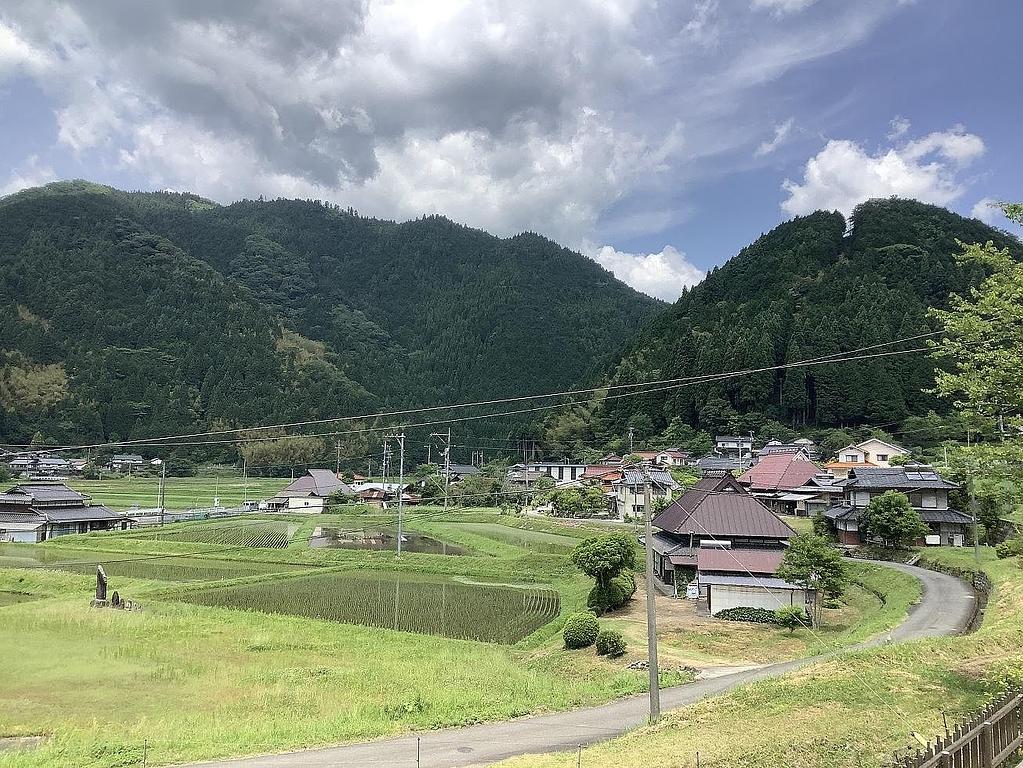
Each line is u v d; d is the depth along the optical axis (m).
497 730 21.50
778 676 22.27
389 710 23.64
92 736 21.03
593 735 20.58
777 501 80.81
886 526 55.78
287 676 28.17
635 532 74.50
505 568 57.81
